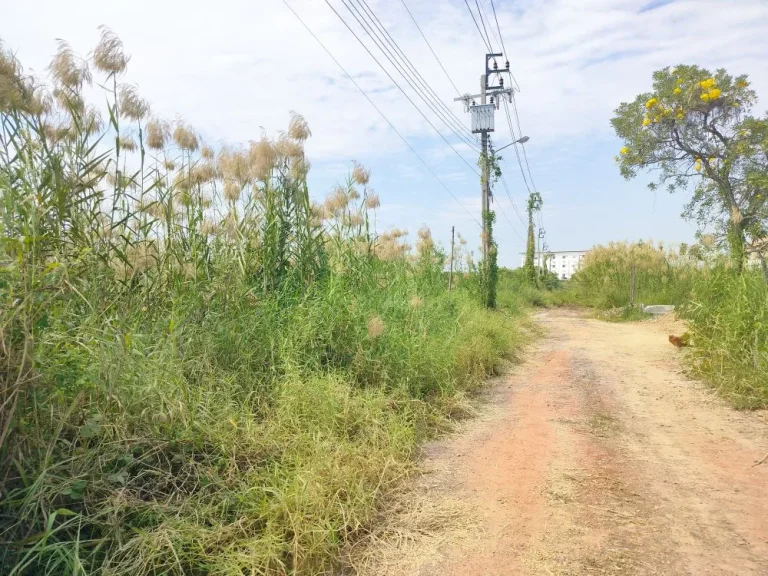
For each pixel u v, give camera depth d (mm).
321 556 3189
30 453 2975
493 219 18797
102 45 4867
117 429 3461
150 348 4363
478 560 3303
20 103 3600
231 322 5504
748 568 3156
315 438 4383
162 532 2953
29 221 3066
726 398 7117
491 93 21359
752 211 11398
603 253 27906
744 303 7770
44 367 3129
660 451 5230
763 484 4391
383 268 9258
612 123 13383
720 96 11648
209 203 6719
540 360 10562
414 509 3955
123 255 4719
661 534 3578
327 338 6254
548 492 4273
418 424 5770
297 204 7332
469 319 10305
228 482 3615
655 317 19172
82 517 2885
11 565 2598
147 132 5957
